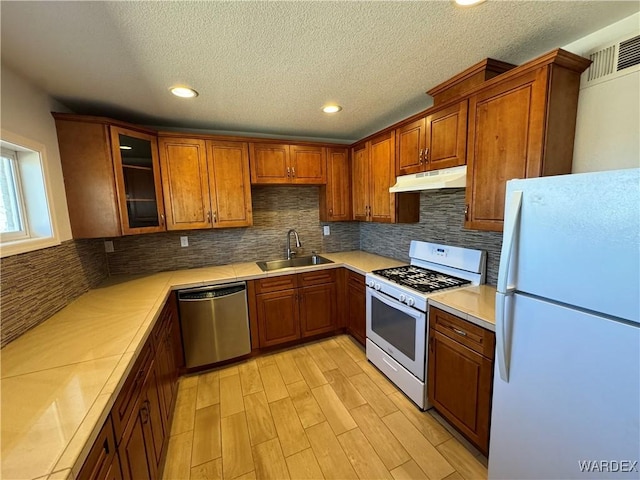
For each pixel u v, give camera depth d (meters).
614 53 1.30
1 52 1.29
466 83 1.72
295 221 3.33
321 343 2.92
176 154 2.46
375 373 2.37
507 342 1.16
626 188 0.80
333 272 2.93
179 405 2.03
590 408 0.93
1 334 1.23
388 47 1.42
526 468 1.15
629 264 0.80
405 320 1.99
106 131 1.98
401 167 2.34
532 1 1.12
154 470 1.35
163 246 2.73
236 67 1.56
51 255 1.65
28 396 0.91
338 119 2.59
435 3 1.11
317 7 1.10
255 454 1.61
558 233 0.96
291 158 2.91
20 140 1.48
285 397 2.09
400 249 2.96
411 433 1.73
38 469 0.66
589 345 0.91
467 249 2.11
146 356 1.41
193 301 2.35
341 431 1.76
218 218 2.65
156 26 1.18
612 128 1.33
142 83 1.71
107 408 0.88
